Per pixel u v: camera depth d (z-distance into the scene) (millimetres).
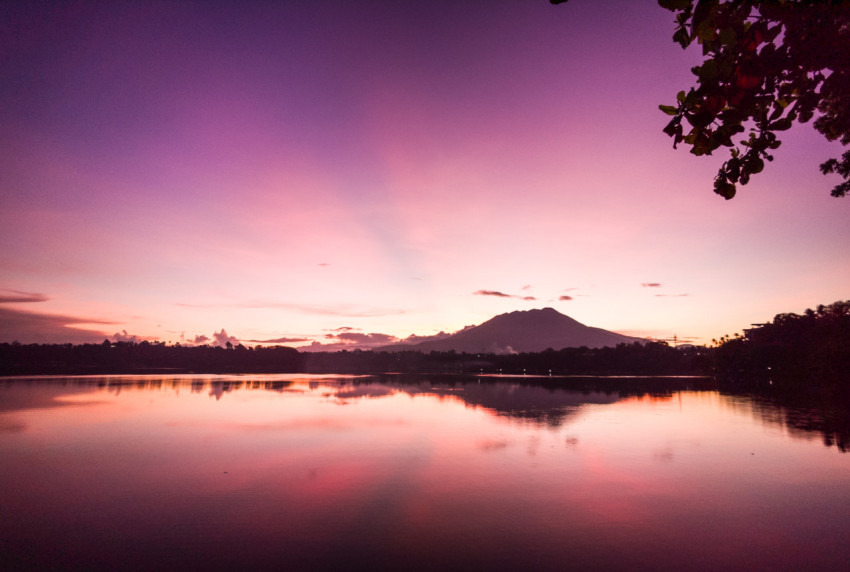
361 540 9453
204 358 174625
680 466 15641
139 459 16781
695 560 8539
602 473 14703
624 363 160250
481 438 21141
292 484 13492
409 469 15258
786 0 2027
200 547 9109
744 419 27812
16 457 17125
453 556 8719
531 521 10508
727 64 2037
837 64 2070
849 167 15117
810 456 17188
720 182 2439
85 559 8578
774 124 2293
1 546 9133
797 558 8617
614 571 8117
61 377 77062
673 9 2053
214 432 22750
